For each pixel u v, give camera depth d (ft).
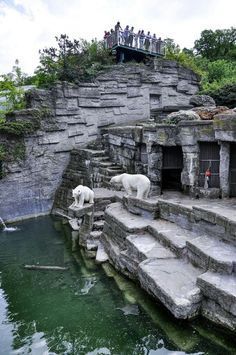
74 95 48.60
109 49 57.82
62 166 48.70
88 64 53.93
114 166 41.83
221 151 28.99
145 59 60.13
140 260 22.31
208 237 21.31
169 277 19.01
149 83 55.77
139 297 21.40
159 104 57.88
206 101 46.26
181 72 58.95
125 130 38.91
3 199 41.78
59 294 23.30
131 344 17.24
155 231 24.47
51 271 27.27
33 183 45.01
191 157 30.76
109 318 19.79
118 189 37.37
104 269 26.30
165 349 16.40
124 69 53.42
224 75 70.59
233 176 29.45
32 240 35.37
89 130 51.11
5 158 41.68
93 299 22.21
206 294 17.06
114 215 28.78
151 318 19.13
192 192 31.19
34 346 17.65
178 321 17.84
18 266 28.58
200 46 94.07
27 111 43.96
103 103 51.90
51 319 20.18
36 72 52.60
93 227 32.32
